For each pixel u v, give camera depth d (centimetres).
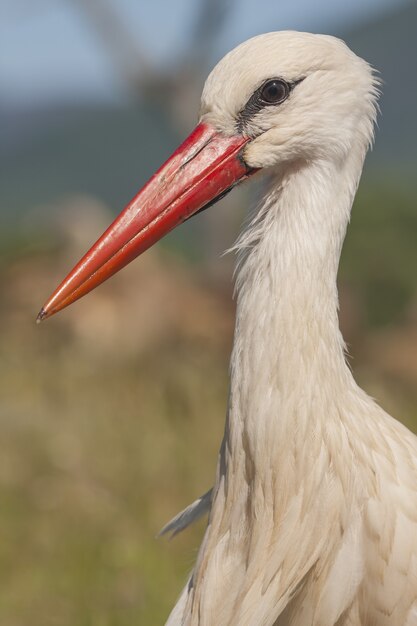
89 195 7138
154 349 1764
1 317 1938
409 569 599
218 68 642
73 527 1039
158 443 1189
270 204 632
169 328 1831
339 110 622
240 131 637
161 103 2506
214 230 2500
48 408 1330
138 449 1177
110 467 1142
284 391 601
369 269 2288
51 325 1858
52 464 1154
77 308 1847
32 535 1036
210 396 1341
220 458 636
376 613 604
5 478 1123
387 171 2925
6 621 921
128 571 963
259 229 629
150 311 1833
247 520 621
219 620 621
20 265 2091
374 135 638
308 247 611
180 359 1585
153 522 1038
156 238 643
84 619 903
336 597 603
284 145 624
